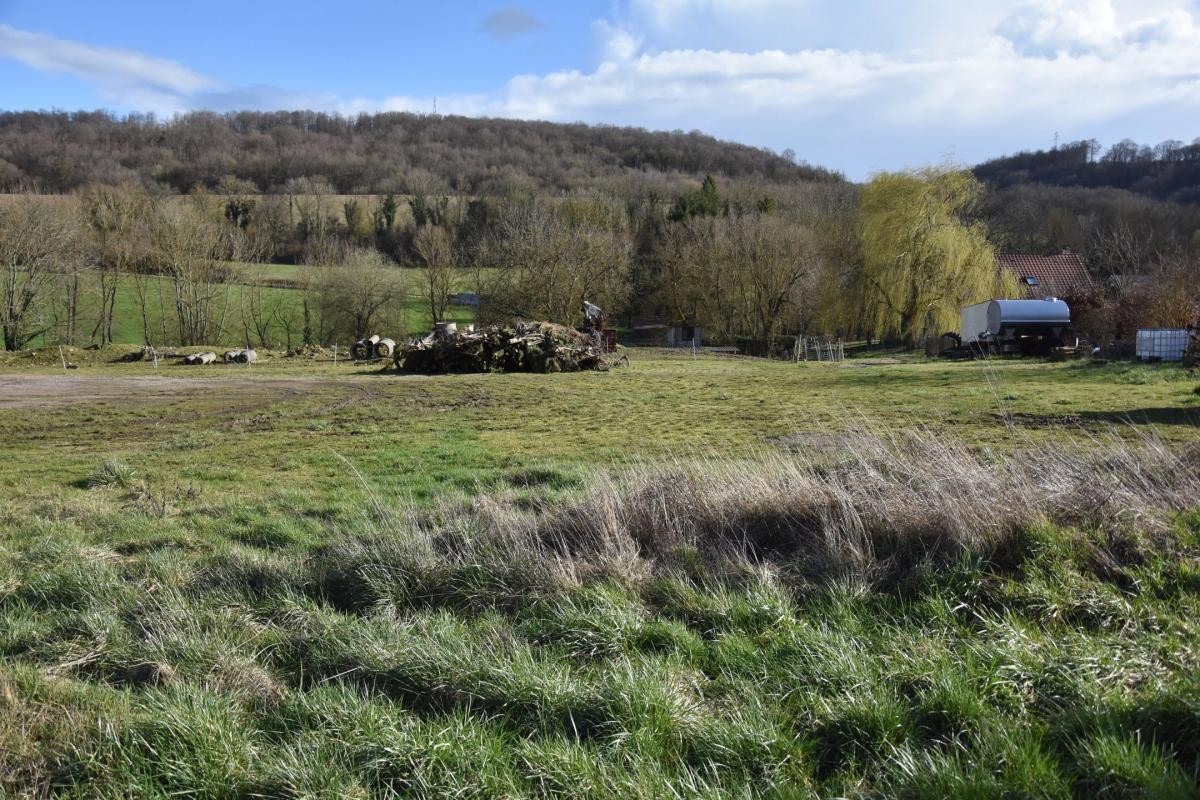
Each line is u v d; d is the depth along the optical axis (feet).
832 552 16.34
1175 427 34.01
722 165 371.15
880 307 139.33
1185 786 8.63
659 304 204.23
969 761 9.66
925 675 11.68
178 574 17.80
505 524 19.34
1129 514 16.44
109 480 30.04
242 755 10.52
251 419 53.06
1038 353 106.93
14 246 148.25
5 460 36.81
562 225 180.86
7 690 12.29
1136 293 97.50
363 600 16.46
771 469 21.17
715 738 10.53
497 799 9.52
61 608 16.33
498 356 95.14
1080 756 9.52
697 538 18.25
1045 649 12.21
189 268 173.37
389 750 10.27
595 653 13.46
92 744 10.85
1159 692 10.61
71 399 66.23
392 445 39.04
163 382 82.38
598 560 17.03
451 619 15.08
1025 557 15.28
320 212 247.70
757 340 165.89
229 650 13.87
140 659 13.70
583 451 35.19
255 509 24.68
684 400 57.47
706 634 14.17
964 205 139.13
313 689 12.37
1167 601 13.91
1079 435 33.35
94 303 176.76
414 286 188.65
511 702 11.73
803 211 204.74
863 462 20.31
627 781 9.59
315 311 186.09
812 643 13.00
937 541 16.21
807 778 9.83
